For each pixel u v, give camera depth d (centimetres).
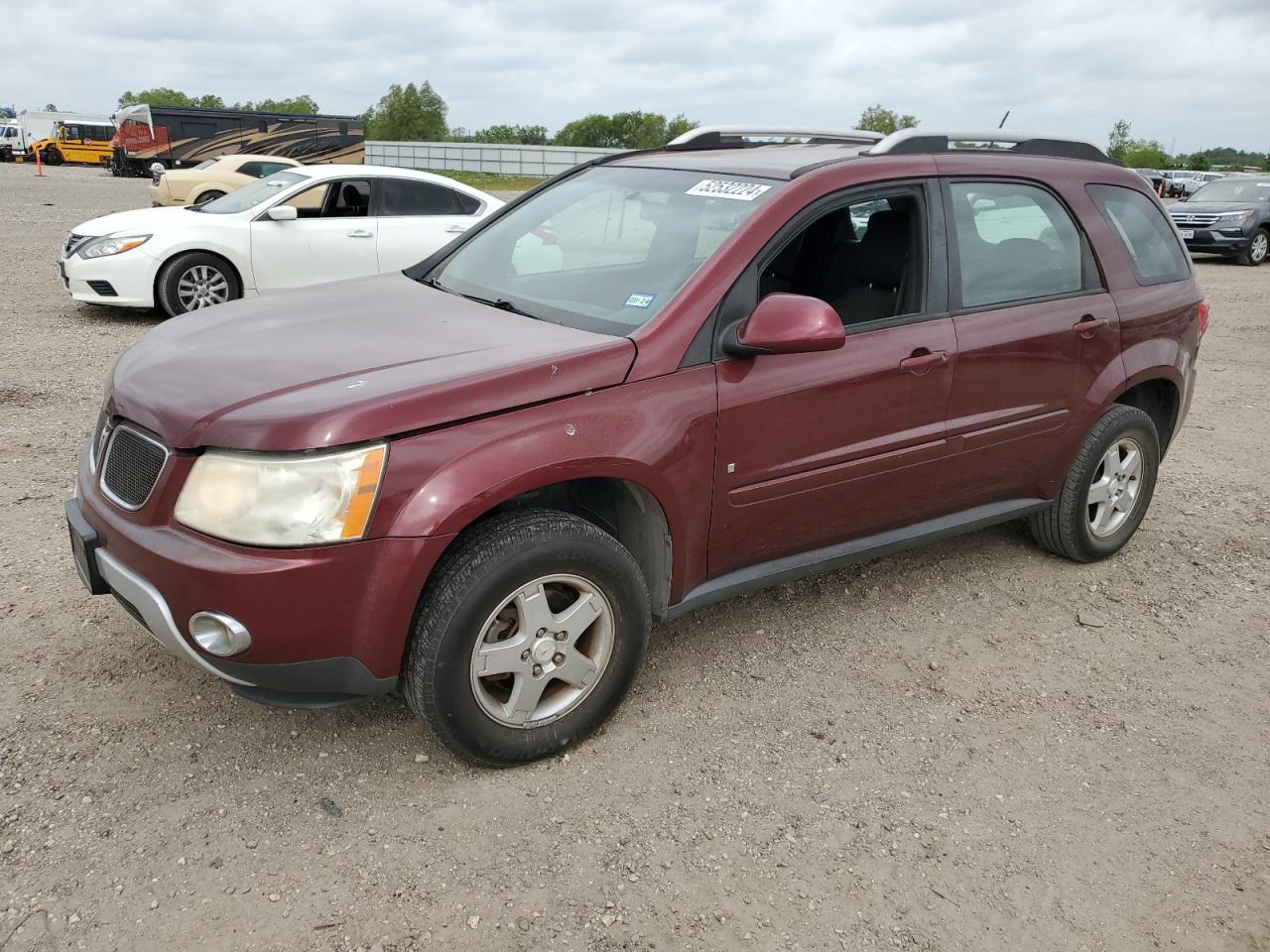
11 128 5366
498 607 277
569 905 249
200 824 269
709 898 254
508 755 294
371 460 254
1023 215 406
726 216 339
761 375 321
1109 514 463
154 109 3491
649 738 319
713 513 322
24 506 466
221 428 257
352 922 240
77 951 227
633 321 314
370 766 297
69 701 318
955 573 455
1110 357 429
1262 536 518
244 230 939
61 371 720
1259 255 1895
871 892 261
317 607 255
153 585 261
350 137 3494
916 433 366
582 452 281
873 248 378
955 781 307
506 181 4734
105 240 912
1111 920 256
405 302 357
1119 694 363
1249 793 310
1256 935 254
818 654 378
